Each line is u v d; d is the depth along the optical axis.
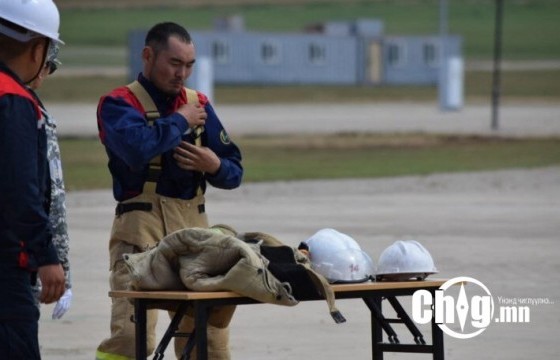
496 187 59.41
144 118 17.89
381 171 69.06
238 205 51.91
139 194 18.25
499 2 110.50
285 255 16.66
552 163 73.25
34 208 13.66
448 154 81.44
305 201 53.62
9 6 14.52
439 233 42.09
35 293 15.19
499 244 39.22
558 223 44.97
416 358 24.00
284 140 96.56
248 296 15.86
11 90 13.83
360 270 17.66
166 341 16.39
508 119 124.06
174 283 16.52
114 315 18.42
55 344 25.20
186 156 18.06
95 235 42.72
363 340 25.66
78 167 71.62
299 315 28.73
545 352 24.14
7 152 13.65
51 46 15.16
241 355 24.09
